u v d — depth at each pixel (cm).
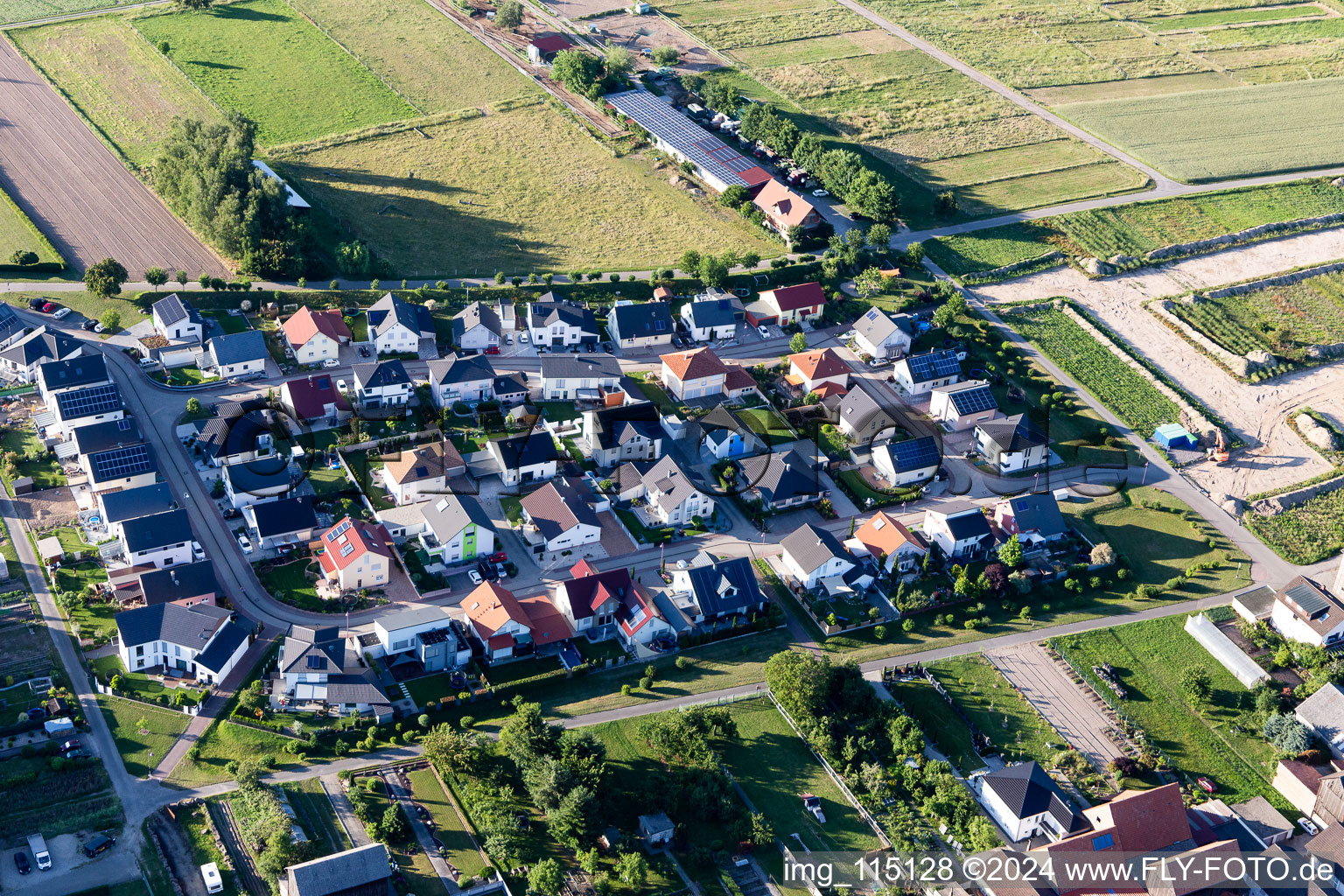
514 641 17488
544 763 15275
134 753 15575
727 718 16412
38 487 19700
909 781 15825
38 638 17112
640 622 17838
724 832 15288
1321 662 17925
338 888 13688
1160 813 15212
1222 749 16912
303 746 15838
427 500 19975
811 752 16475
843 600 19025
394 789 15400
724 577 18488
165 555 18250
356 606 18088
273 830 14362
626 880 14412
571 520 19438
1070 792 16025
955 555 19875
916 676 17700
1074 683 17762
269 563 18625
